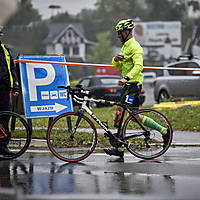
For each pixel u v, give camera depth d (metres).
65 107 19.92
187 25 164.00
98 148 18.41
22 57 19.69
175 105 33.41
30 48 78.00
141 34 154.62
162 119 16.84
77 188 11.96
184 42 158.50
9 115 16.12
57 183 12.48
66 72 20.06
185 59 37.94
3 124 16.08
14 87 16.69
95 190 11.76
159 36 154.25
